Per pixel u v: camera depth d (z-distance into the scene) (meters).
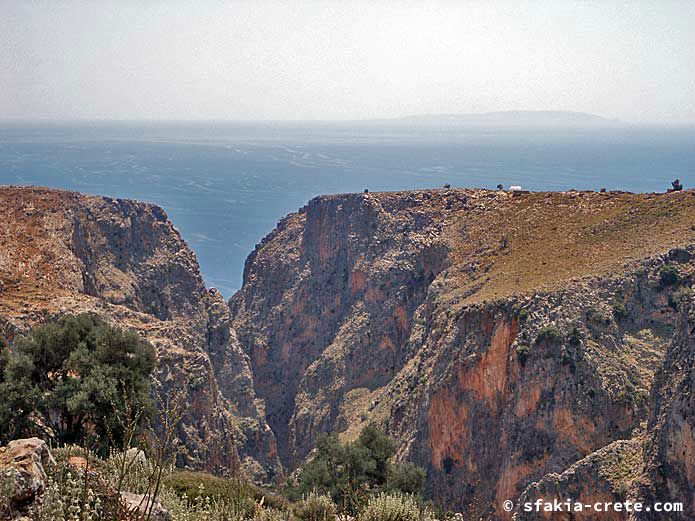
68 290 80.81
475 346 70.62
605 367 61.03
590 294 67.62
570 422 59.34
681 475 44.66
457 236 112.06
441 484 68.56
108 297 109.44
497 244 98.38
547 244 88.75
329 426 115.50
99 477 14.40
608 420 58.22
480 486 65.19
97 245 117.25
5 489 12.10
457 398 70.00
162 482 16.61
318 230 152.25
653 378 55.62
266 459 106.31
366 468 41.31
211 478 22.27
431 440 71.50
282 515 20.28
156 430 38.47
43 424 31.23
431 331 89.12
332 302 140.25
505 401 65.81
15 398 29.61
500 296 72.94
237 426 104.62
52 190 113.06
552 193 108.25
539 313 66.88
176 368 73.44
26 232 95.62
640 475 48.00
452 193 127.62
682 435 45.19
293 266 156.00
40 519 11.73
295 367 142.25
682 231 74.25
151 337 76.38
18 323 59.84
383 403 91.88
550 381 61.78
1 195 105.00
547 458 59.06
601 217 88.69
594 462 52.31
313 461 42.62
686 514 43.38
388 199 136.25
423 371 82.50
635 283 69.06
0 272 76.38
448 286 95.12
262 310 156.50
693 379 45.94
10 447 13.62
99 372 31.50
